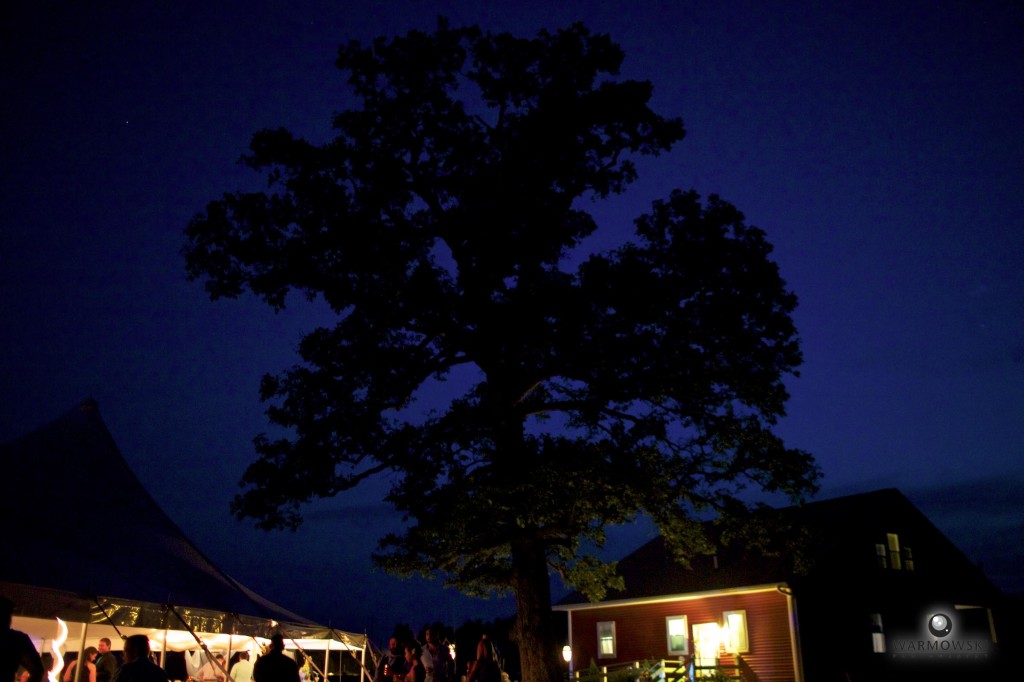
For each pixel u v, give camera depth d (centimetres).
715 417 1638
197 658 1994
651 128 1719
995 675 2889
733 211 1644
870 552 2831
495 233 1680
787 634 2556
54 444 1656
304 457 1566
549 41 1736
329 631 1945
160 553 1581
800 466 1645
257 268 1684
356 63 1728
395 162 1708
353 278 1675
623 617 3066
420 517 1571
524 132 1689
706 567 2956
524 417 1775
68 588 1208
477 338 1689
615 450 1577
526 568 1686
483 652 1346
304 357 1664
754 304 1577
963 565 3162
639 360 1575
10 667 610
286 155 1667
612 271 1548
